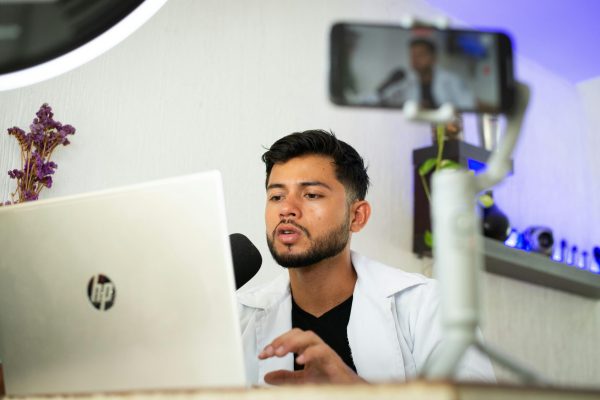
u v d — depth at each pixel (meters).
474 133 3.22
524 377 0.75
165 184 1.01
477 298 0.73
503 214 3.04
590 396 0.72
